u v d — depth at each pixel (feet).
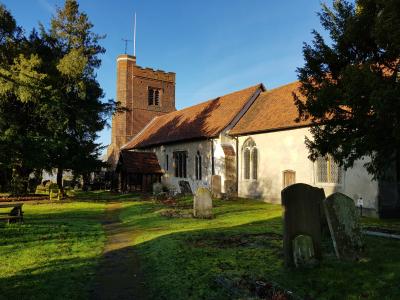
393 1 26.32
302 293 21.20
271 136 76.48
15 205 49.83
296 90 81.15
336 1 35.50
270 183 76.18
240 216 54.54
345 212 27.58
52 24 94.22
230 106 99.66
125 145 145.59
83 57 86.74
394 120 26.58
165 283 23.77
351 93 28.53
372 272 23.68
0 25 86.53
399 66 31.12
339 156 34.14
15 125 82.38
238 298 20.53
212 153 91.50
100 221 54.85
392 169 53.67
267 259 28.02
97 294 22.63
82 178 135.64
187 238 36.40
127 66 151.64
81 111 90.22
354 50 34.09
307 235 26.03
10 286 23.18
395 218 53.26
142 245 35.81
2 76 77.82
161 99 160.97
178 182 107.55
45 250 33.01
